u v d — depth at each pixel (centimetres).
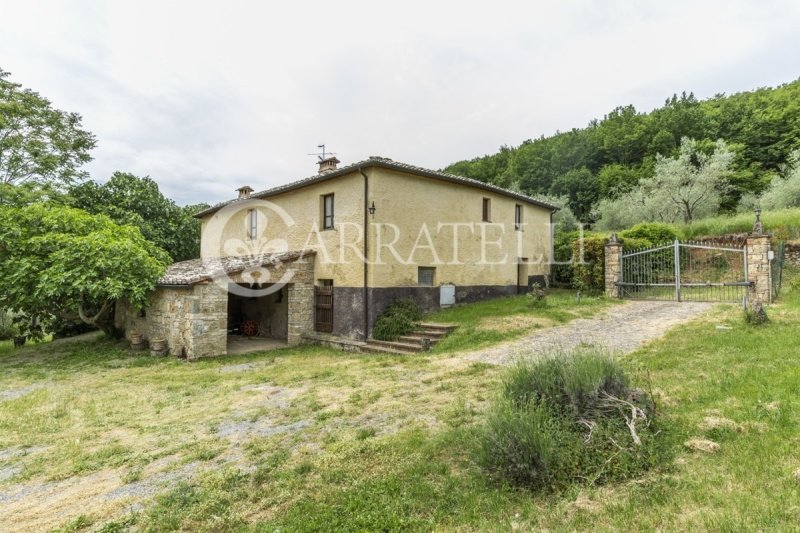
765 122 3000
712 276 1518
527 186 3838
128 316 1327
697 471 320
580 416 395
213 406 638
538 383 435
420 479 358
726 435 372
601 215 2806
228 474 394
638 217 2447
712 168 2312
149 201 2020
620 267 1409
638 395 429
